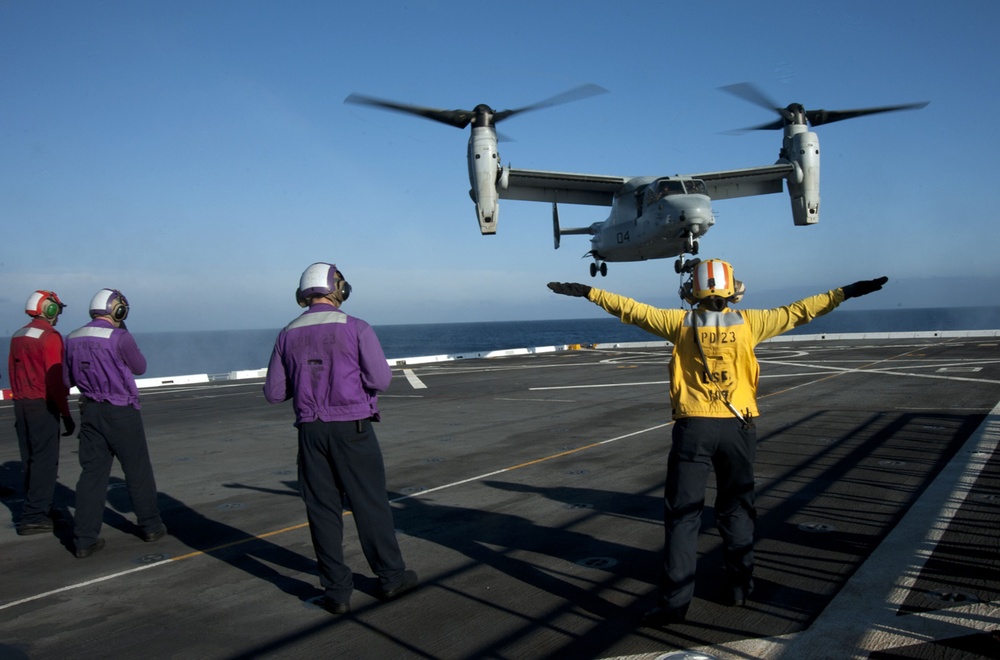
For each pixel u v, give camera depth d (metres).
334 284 4.12
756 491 6.04
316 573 4.48
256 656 3.28
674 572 3.41
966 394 11.80
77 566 4.70
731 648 3.16
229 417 12.80
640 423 10.40
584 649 3.23
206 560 4.78
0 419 13.61
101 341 4.89
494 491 6.50
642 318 3.65
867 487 6.02
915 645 3.10
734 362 3.47
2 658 3.29
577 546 4.82
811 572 4.08
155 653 3.34
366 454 3.84
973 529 4.75
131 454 5.09
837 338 33.69
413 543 4.98
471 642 3.36
